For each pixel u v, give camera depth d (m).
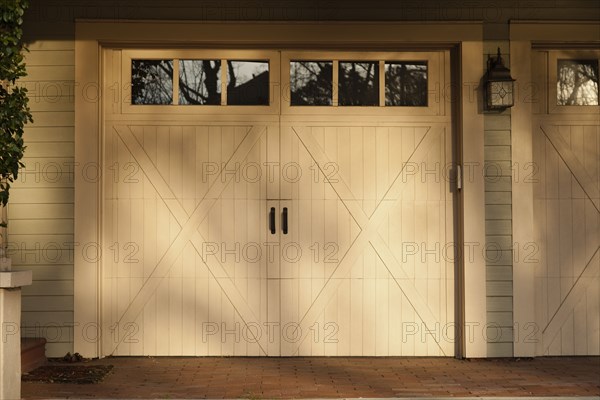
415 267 7.48
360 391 6.05
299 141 7.49
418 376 6.64
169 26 7.32
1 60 5.91
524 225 7.34
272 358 7.42
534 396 5.86
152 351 7.41
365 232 7.48
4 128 5.93
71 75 7.28
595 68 7.58
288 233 7.46
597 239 7.53
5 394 5.42
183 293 7.44
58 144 7.27
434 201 7.50
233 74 7.51
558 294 7.50
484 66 7.38
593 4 7.42
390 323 7.47
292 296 7.46
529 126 7.38
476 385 6.28
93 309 7.24
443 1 7.39
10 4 5.85
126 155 7.44
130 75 7.47
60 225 7.25
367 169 7.50
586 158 7.54
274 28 7.34
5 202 6.19
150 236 7.44
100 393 5.95
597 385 6.28
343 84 7.54
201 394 5.94
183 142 7.46
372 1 7.39
